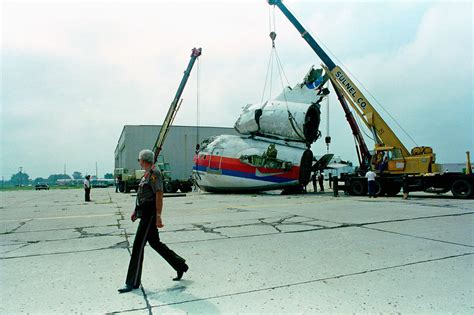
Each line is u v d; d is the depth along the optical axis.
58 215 13.00
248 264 5.17
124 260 5.70
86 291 4.14
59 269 5.17
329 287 4.07
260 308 3.49
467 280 4.24
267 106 25.00
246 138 25.72
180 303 3.68
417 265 4.92
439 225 8.37
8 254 6.30
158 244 4.39
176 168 58.06
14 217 12.62
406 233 7.38
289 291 3.96
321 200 17.38
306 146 24.06
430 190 17.59
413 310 3.37
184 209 13.73
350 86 21.44
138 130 56.38
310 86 24.11
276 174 23.16
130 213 13.14
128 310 3.52
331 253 5.73
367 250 5.88
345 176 21.64
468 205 13.24
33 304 3.72
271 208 13.49
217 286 4.20
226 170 24.61
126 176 37.75
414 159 18.27
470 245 6.17
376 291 3.91
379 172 19.47
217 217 10.88
